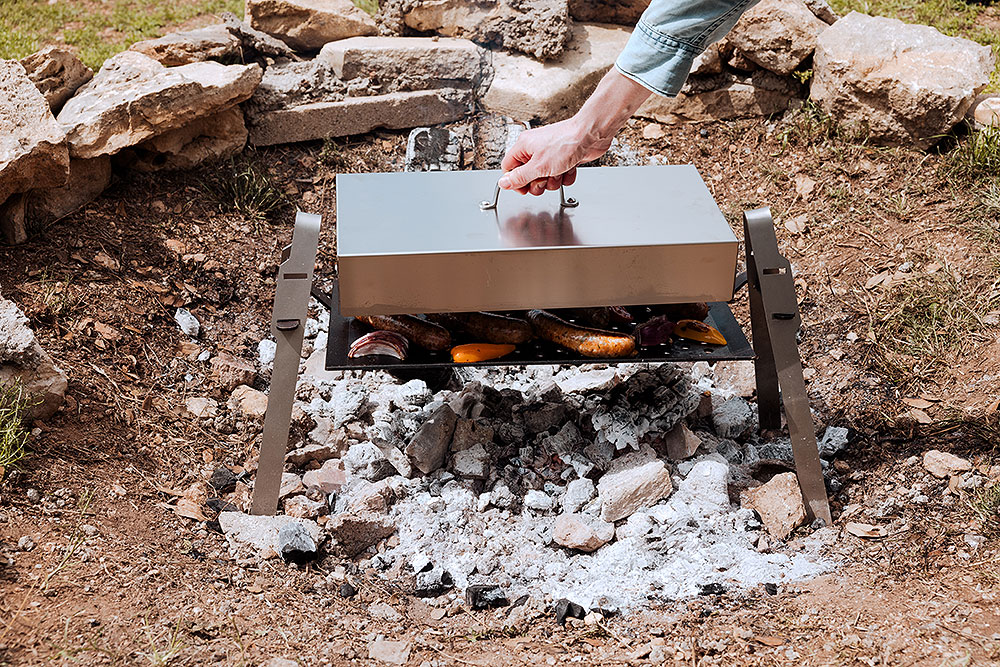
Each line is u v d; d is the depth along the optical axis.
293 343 2.63
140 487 2.72
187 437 3.02
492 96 4.41
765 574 2.58
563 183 2.66
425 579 2.56
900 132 4.17
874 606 2.39
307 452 2.99
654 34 2.33
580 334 2.65
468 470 2.93
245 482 2.92
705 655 2.27
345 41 4.46
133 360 3.23
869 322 3.54
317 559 2.62
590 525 2.80
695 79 4.48
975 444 3.00
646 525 2.77
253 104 4.18
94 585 2.26
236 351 3.49
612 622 2.44
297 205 4.09
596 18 4.82
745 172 4.31
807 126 4.34
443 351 2.72
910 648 2.20
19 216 3.39
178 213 3.84
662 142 4.46
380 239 2.48
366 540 2.70
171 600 2.28
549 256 2.46
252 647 2.18
